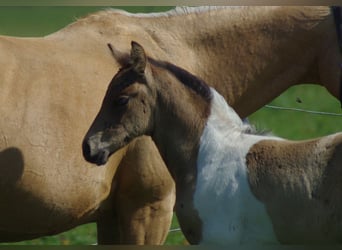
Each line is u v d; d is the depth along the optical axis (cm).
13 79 1016
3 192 1004
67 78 1058
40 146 1017
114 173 1098
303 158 1026
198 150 1076
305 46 1190
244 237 1038
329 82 1184
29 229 1049
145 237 1133
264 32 1189
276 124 2331
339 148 1012
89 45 1109
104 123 1052
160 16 1177
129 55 1083
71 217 1067
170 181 1123
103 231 1155
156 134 1094
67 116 1041
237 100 1195
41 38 1099
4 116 997
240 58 1186
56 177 1030
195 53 1173
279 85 1203
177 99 1083
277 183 1025
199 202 1055
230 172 1048
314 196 1008
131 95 1062
